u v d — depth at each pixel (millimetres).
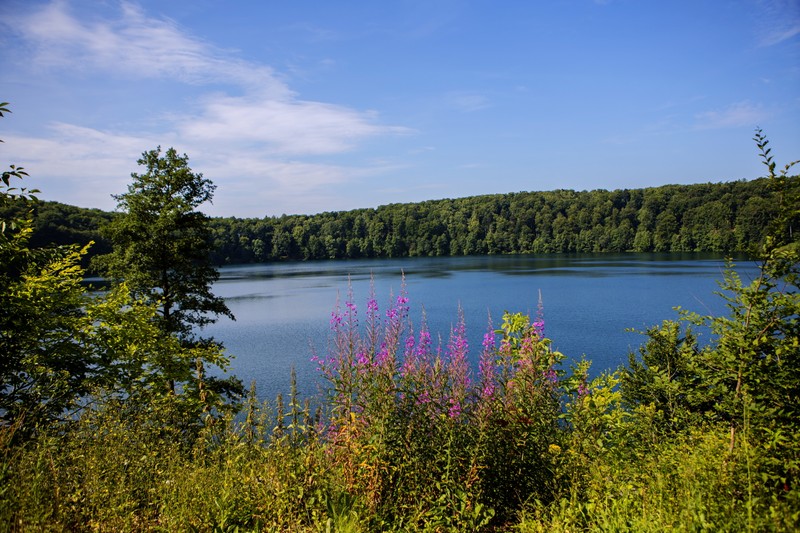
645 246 135125
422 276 90500
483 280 78438
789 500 3418
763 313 4578
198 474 4680
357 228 171875
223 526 4137
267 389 23078
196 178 19766
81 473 4590
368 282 83375
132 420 5801
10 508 3762
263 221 186000
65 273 9062
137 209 18312
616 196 154750
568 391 6277
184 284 19047
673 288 60312
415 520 4203
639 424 6379
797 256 4305
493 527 4484
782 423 4098
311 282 90688
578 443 5508
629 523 3973
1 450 4441
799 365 4195
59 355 7730
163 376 10766
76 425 5434
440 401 5168
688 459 4812
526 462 4738
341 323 6035
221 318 50281
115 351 8945
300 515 4266
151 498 4578
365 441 4742
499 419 4832
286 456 4883
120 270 18328
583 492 4691
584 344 32625
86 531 3994
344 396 5160
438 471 4617
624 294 56375
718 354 4688
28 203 6484
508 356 5891
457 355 5645
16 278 8148
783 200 4379
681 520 3701
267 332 41344
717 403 4754
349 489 4535
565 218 152250
